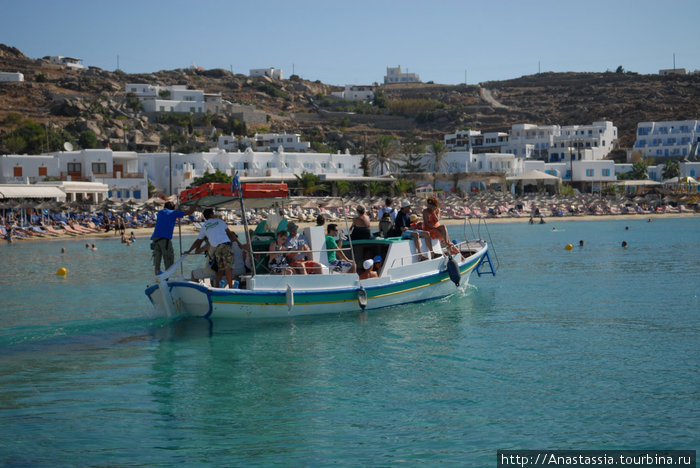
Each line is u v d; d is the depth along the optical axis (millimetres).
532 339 14789
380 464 8398
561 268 29203
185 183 95688
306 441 9117
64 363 12984
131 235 52562
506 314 17812
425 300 19422
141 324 16375
